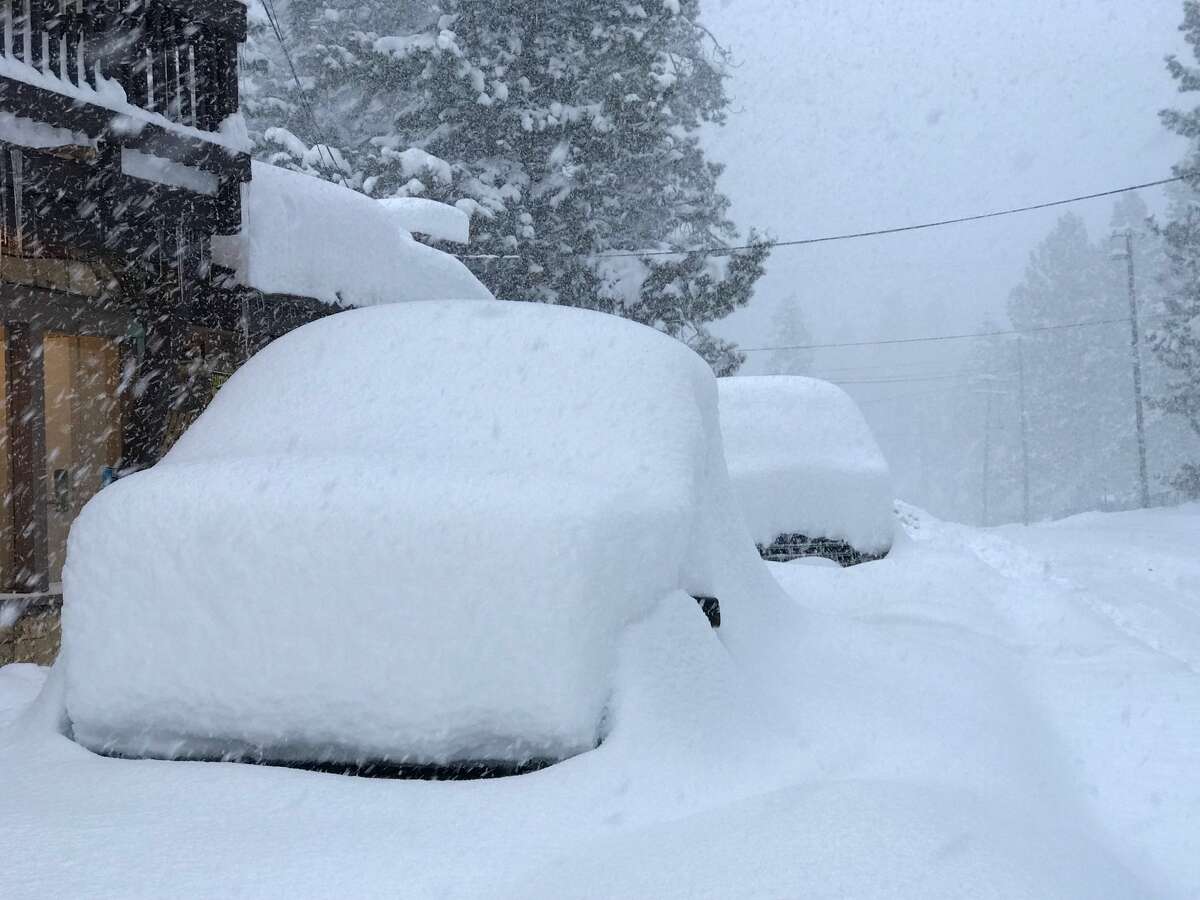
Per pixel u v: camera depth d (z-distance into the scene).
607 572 4.01
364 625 3.91
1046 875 2.99
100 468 10.89
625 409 5.04
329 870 3.05
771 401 15.10
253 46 35.12
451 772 3.93
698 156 35.50
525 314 5.57
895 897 2.64
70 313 9.93
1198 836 4.38
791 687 5.05
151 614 4.13
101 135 9.21
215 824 3.38
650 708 3.87
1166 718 6.21
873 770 3.97
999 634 8.89
